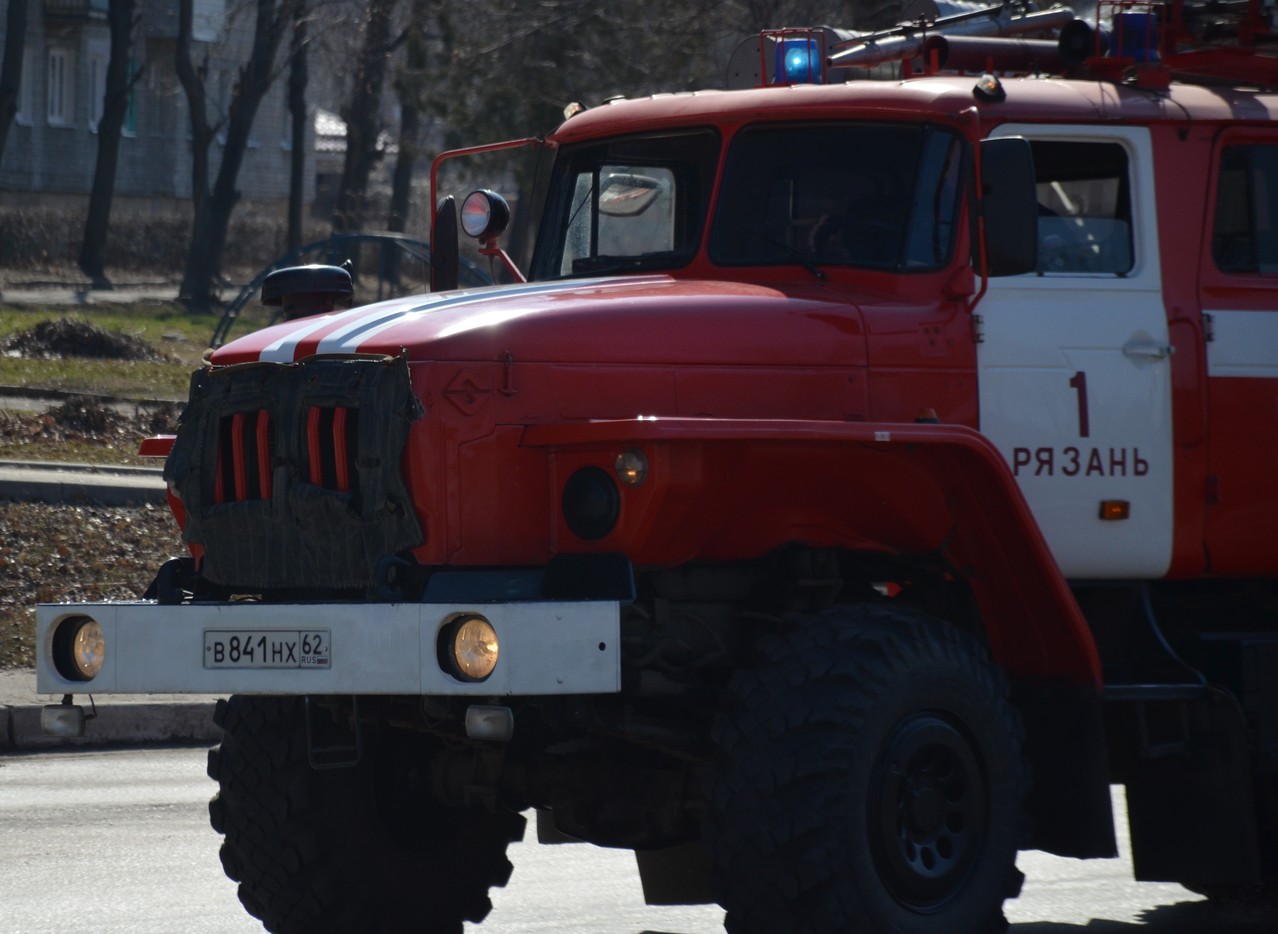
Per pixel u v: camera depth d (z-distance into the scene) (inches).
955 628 621.9
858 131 690.8
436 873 706.2
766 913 570.9
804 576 629.9
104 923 764.0
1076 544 692.7
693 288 653.9
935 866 600.1
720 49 2908.5
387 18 4911.4
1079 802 652.1
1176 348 708.7
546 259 775.1
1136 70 729.0
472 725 554.6
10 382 2502.5
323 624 565.9
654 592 621.9
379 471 582.2
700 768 624.1
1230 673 720.3
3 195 6077.8
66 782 1086.4
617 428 565.9
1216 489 714.2
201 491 627.5
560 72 2989.7
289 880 675.4
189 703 1258.6
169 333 3683.6
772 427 576.4
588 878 886.4
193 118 4886.8
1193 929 799.7
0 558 1541.6
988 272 660.1
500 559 590.6
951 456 620.4
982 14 837.2
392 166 6924.2
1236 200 735.7
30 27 6131.9
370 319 617.0
